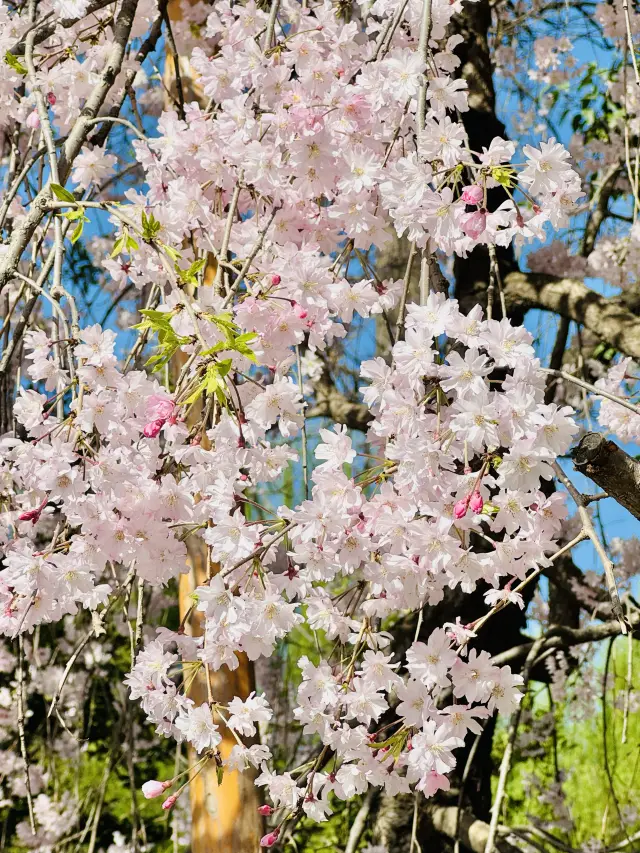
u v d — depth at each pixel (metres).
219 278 1.55
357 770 1.42
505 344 1.29
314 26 1.86
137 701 3.34
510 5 4.04
